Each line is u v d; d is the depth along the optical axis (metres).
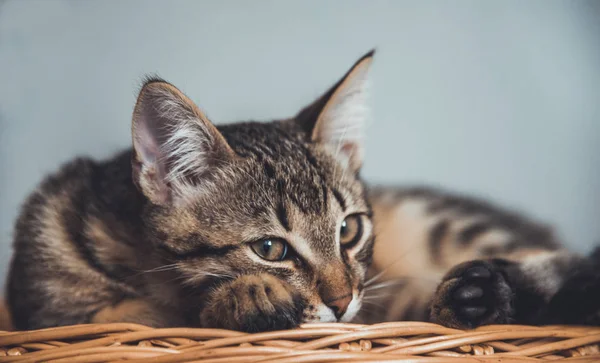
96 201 0.37
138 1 0.47
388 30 0.49
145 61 0.47
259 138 0.37
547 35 0.49
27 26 0.46
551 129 0.49
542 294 0.34
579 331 0.32
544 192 0.49
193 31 0.48
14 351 0.31
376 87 0.50
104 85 0.47
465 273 0.33
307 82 0.49
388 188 0.47
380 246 0.43
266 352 0.30
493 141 0.50
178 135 0.34
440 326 0.31
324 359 0.29
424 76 0.50
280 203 0.34
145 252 0.35
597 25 0.49
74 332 0.31
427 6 0.49
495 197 0.49
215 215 0.34
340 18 0.49
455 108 0.50
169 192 0.34
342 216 0.35
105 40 0.47
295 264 0.33
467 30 0.49
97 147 0.47
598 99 0.49
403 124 0.50
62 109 0.47
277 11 0.49
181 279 0.34
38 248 0.36
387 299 0.40
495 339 0.31
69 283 0.36
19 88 0.46
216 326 0.32
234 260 0.34
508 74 0.49
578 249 0.42
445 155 0.50
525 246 0.42
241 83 0.48
